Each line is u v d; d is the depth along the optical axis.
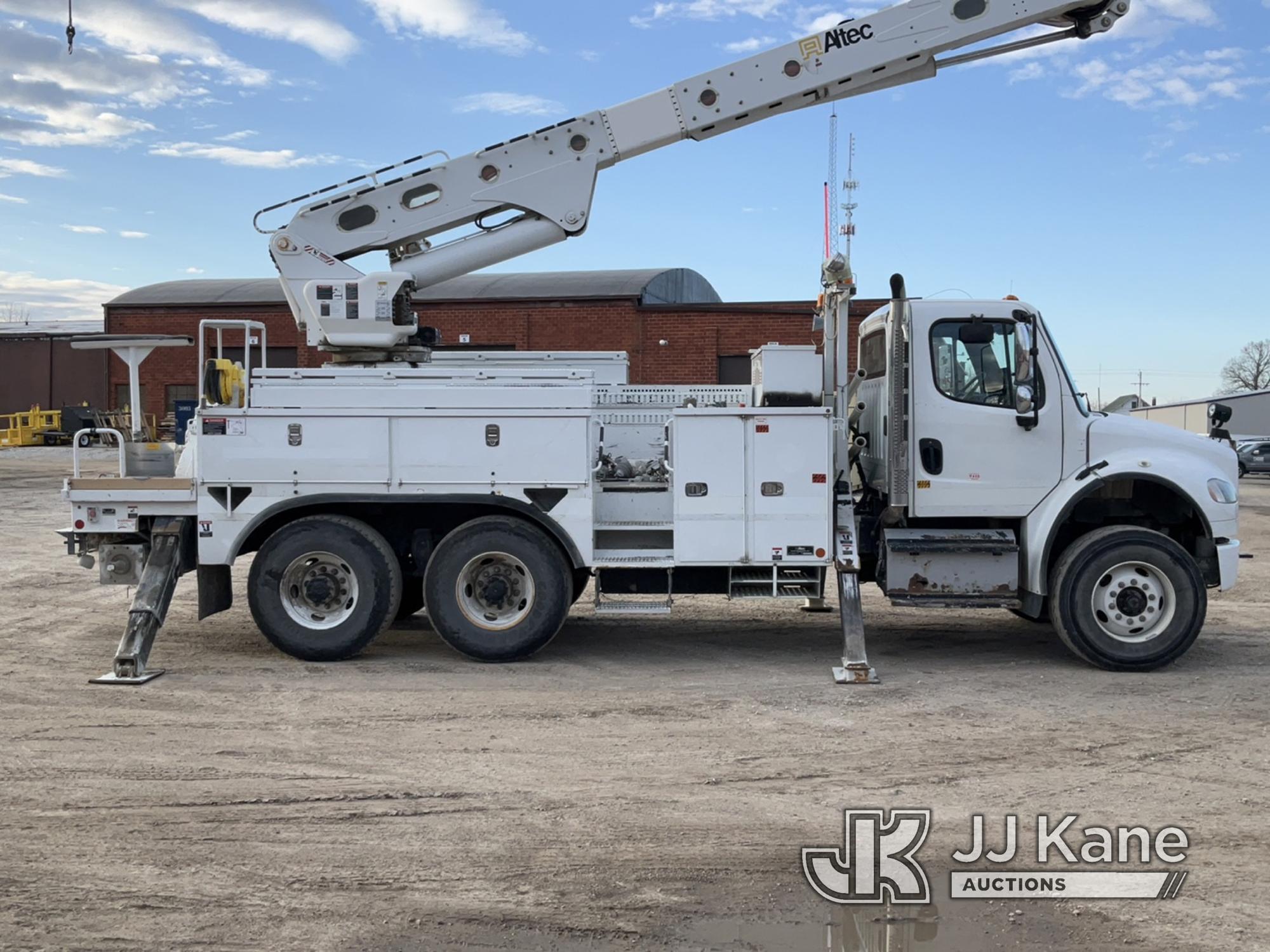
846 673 7.59
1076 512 8.38
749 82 8.68
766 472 7.90
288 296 8.83
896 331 7.89
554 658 8.33
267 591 7.98
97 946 3.73
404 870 4.36
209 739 6.12
